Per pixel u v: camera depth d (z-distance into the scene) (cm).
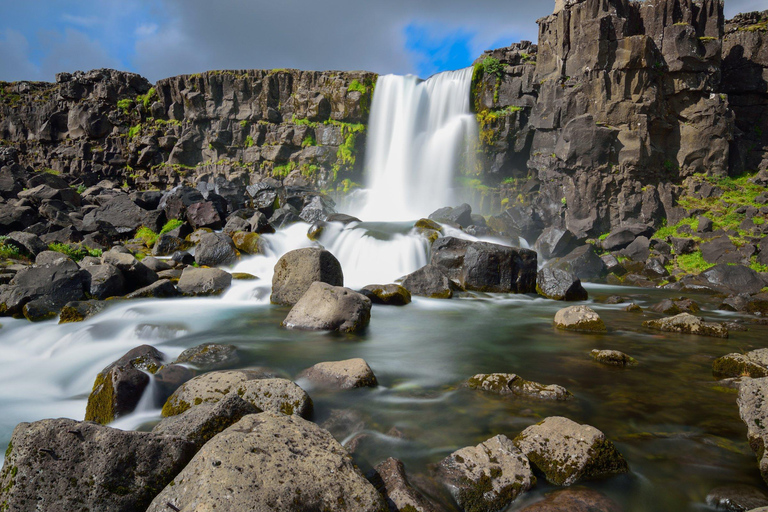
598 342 1002
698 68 2525
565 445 475
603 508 403
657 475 467
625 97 2495
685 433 557
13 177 2719
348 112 3469
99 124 3903
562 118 2692
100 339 1012
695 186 2533
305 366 782
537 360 859
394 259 1983
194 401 572
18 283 1280
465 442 527
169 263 1855
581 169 2569
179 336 1019
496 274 1650
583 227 2461
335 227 2239
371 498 372
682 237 2266
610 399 660
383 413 603
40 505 379
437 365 820
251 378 667
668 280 2020
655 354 903
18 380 815
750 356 768
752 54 2764
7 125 4241
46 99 4216
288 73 3644
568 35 2733
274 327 1084
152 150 3772
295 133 3528
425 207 3247
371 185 3466
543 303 1510
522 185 3022
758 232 2112
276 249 2053
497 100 3042
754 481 454
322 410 606
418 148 3322
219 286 1500
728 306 1478
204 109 3750
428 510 389
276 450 387
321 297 1086
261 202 2689
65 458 393
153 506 349
